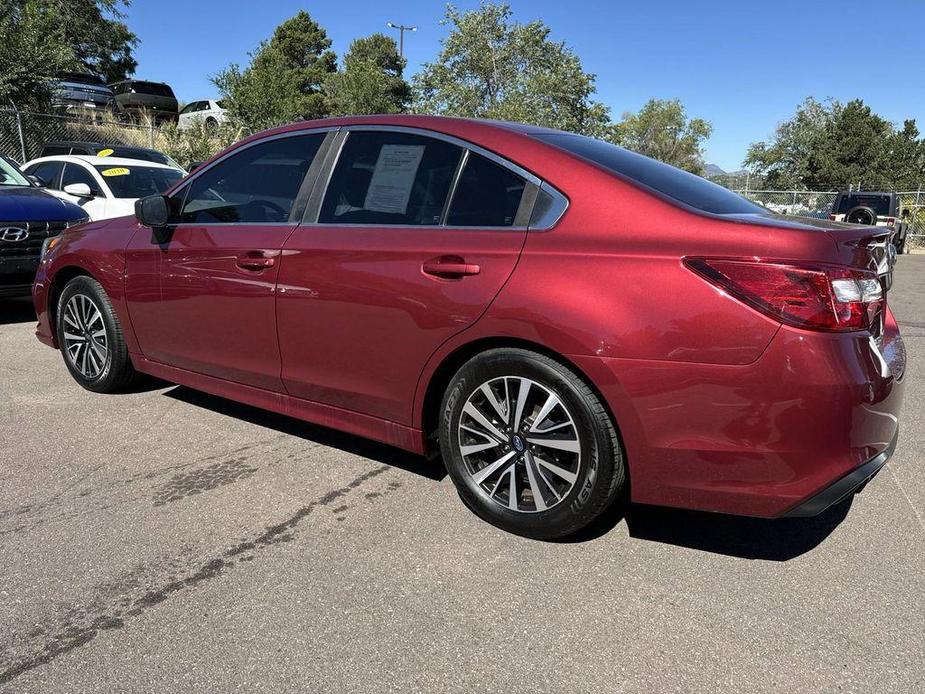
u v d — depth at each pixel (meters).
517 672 2.04
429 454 3.07
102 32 33.50
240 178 3.60
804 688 1.99
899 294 10.79
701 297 2.29
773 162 57.81
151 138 20.95
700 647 2.16
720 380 2.27
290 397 3.38
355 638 2.18
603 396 2.44
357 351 3.03
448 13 38.69
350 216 3.13
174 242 3.74
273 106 23.38
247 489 3.19
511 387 2.71
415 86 39.97
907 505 3.16
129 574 2.50
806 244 2.24
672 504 2.46
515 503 2.77
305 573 2.53
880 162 53.62
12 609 2.29
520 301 2.54
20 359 5.28
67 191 8.56
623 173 2.72
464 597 2.40
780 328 2.20
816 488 2.27
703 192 2.87
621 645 2.17
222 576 2.50
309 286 3.13
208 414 4.15
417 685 1.99
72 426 3.91
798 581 2.53
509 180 2.79
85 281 4.29
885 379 2.35
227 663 2.06
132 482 3.23
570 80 36.97
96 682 1.98
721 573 2.58
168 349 3.88
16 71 17.53
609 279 2.42
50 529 2.80
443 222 2.88
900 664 2.09
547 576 2.54
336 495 3.15
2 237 5.93
